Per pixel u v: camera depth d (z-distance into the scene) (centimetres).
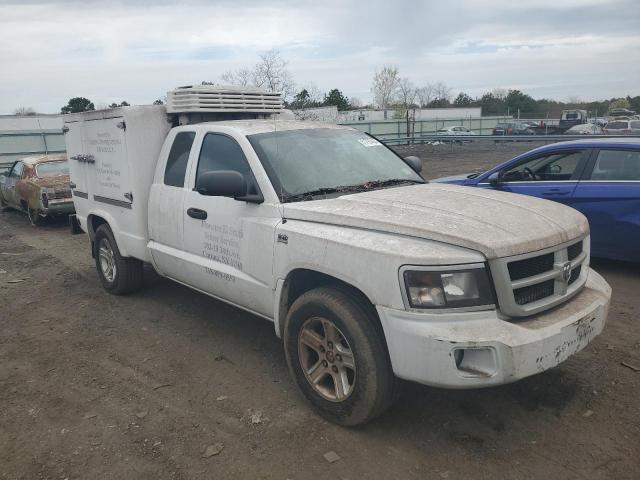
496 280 290
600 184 632
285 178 405
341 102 5172
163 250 513
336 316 326
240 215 411
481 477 295
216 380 420
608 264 682
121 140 542
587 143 659
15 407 393
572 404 363
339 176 430
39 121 4250
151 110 539
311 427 348
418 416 356
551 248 314
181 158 500
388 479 297
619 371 405
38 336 532
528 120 5034
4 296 672
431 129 4822
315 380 356
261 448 329
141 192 541
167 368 446
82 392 412
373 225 325
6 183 1371
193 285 493
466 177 789
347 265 321
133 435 349
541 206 365
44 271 793
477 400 372
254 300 411
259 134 443
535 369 288
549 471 298
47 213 1168
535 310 302
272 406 377
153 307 597
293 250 360
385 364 317
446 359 283
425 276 289
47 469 317
